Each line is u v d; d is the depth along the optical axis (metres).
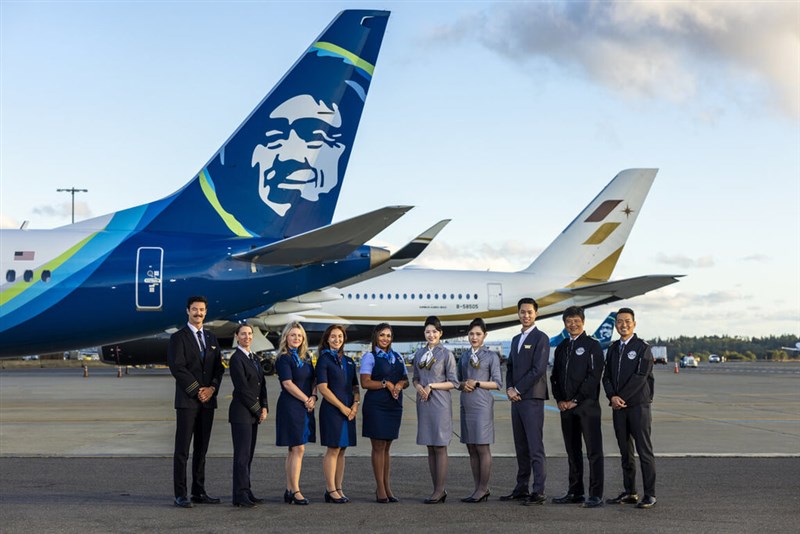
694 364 90.62
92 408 23.41
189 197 16.44
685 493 10.42
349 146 16.84
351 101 16.86
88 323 15.59
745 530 8.24
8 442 15.58
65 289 15.48
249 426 9.91
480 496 10.19
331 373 10.17
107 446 15.02
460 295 41.62
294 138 16.70
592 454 9.94
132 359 38.38
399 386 10.23
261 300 16.08
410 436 16.98
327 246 15.43
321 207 16.75
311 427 10.18
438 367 10.34
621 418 10.05
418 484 11.46
